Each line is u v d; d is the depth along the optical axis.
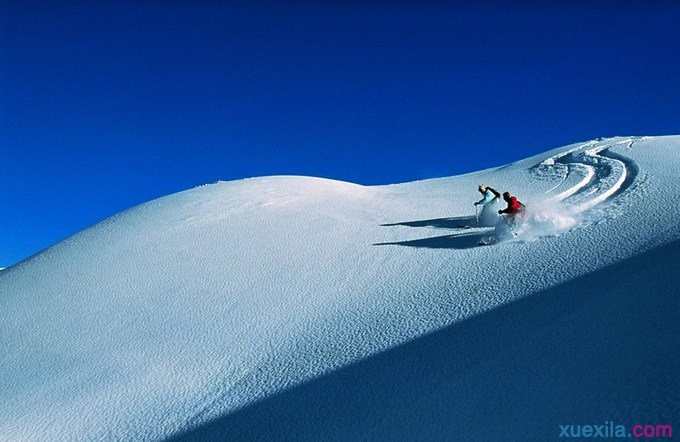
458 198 22.12
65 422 11.11
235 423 9.98
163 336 13.94
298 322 13.73
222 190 24.02
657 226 14.49
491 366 9.55
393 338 11.88
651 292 10.35
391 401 9.43
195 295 15.76
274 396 10.65
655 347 8.62
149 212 22.81
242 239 18.97
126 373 12.57
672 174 19.70
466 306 12.58
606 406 7.69
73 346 14.14
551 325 10.31
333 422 9.30
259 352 12.67
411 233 18.36
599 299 10.74
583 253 13.91
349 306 14.05
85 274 18.11
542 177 22.94
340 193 24.28
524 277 13.36
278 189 23.92
